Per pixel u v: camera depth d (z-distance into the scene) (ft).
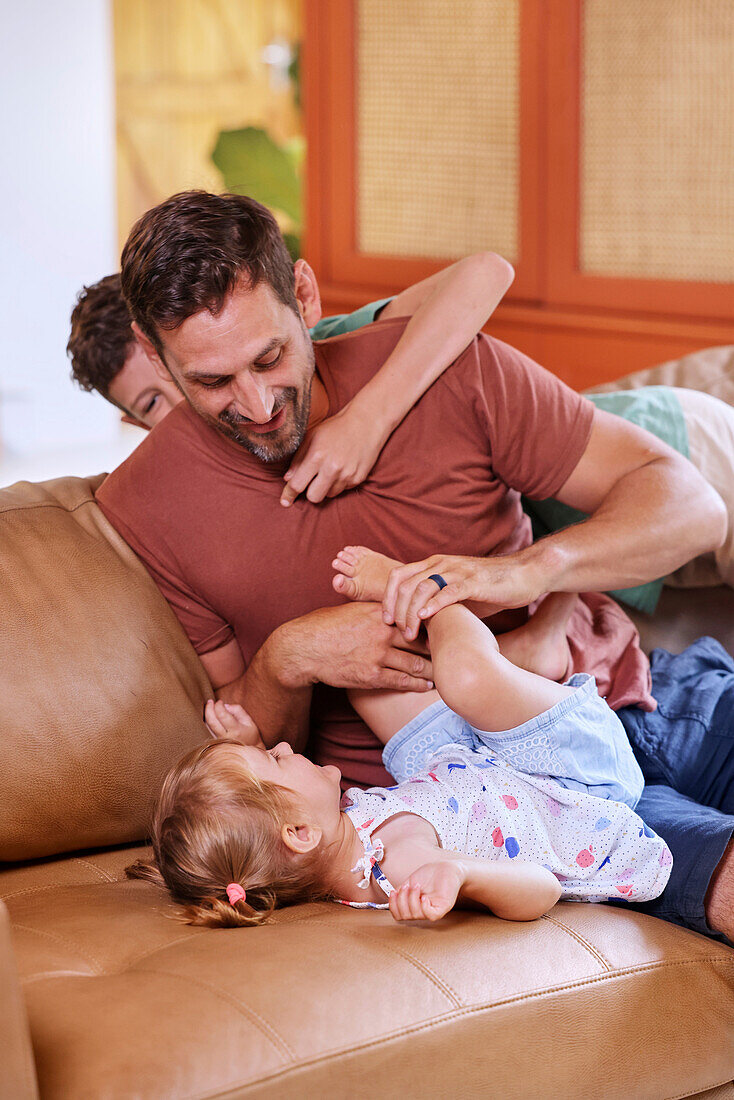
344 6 11.54
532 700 4.44
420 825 4.30
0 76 17.11
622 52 10.10
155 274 4.27
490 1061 3.55
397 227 11.73
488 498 5.16
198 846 4.12
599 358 10.68
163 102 20.95
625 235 10.41
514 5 10.52
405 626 4.58
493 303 5.15
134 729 4.62
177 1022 3.22
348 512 4.99
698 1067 3.97
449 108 11.15
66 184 17.90
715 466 6.07
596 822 4.43
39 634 4.54
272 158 14.89
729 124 9.64
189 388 4.56
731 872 4.32
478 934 3.85
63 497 5.11
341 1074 3.28
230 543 4.95
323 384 5.13
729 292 9.84
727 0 9.45
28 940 3.74
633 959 3.99
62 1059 3.10
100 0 17.85
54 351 18.24
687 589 6.28
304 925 3.88
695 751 5.16
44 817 4.44
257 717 4.95
